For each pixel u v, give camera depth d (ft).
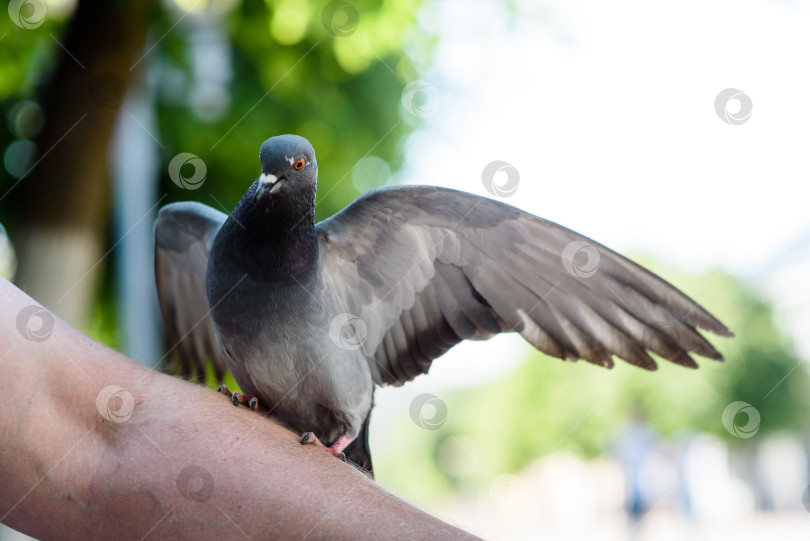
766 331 63.21
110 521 4.83
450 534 4.60
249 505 4.68
